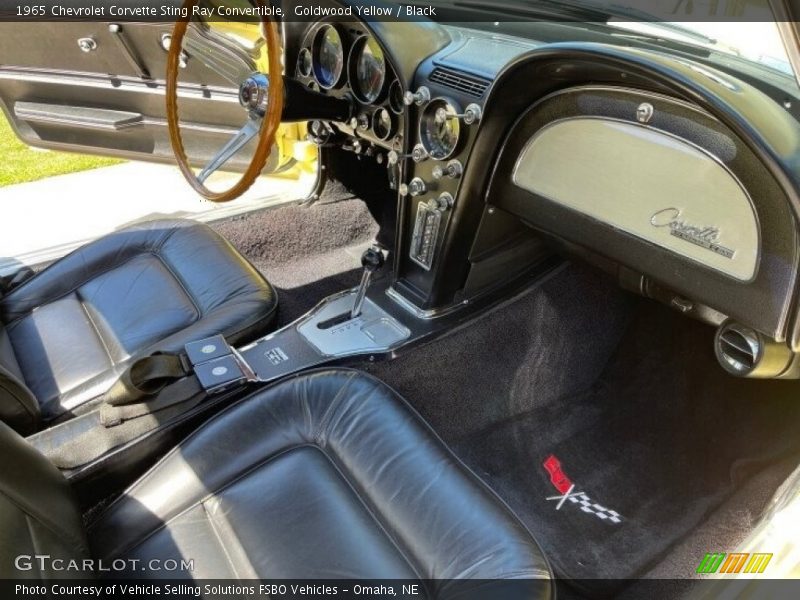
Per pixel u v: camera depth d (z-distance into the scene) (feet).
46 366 4.83
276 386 4.24
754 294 3.42
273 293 5.50
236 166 7.03
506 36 5.54
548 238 5.33
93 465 3.86
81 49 6.45
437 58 4.99
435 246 5.35
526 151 4.63
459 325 5.50
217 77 6.31
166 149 7.14
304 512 3.60
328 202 7.59
